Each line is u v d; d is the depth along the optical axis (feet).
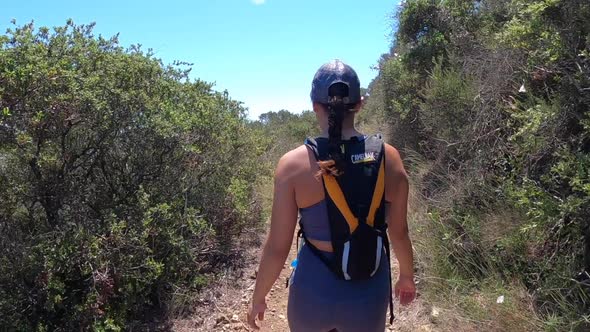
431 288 14.17
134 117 14.70
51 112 12.73
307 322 7.04
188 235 17.28
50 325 13.24
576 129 13.08
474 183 16.34
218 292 17.02
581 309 10.84
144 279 14.15
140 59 15.28
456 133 19.52
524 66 16.29
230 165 21.20
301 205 6.97
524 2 15.51
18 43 12.73
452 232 15.66
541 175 12.82
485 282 13.44
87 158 15.01
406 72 28.48
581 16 12.96
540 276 12.73
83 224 13.83
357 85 7.08
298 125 48.88
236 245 20.62
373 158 6.88
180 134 15.93
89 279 13.65
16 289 13.02
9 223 13.64
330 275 6.90
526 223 13.20
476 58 21.09
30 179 14.06
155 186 16.30
